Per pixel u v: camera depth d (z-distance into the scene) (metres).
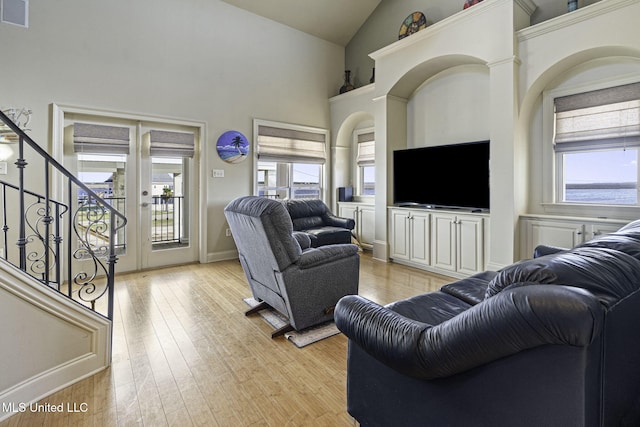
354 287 2.71
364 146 5.77
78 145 3.74
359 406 1.44
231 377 1.93
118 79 3.90
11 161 3.35
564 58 3.05
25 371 1.65
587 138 3.21
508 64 3.32
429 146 4.47
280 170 5.42
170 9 4.24
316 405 1.69
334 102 5.78
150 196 4.32
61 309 1.78
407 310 1.71
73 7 3.61
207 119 4.57
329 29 5.56
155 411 1.63
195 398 1.74
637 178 2.99
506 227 3.43
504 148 3.41
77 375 1.86
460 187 3.96
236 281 3.78
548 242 3.26
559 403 0.85
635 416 1.16
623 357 1.01
